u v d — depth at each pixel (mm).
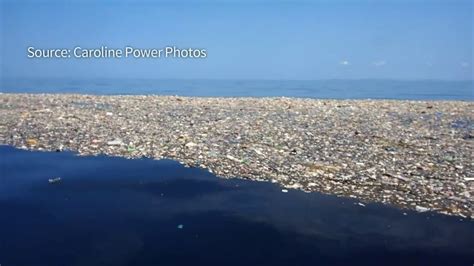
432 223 15734
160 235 15000
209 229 15469
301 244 14328
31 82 148750
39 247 14047
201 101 51688
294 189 19141
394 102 53031
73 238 14719
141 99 53812
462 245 14180
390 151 25047
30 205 17641
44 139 28516
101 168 22594
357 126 33969
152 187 19781
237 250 13945
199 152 24969
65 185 20062
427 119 38906
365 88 125625
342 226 15594
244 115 39531
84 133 30266
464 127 34750
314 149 25422
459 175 20453
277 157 23641
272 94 85562
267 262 13164
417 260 13297
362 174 20656
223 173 21391
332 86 141750
